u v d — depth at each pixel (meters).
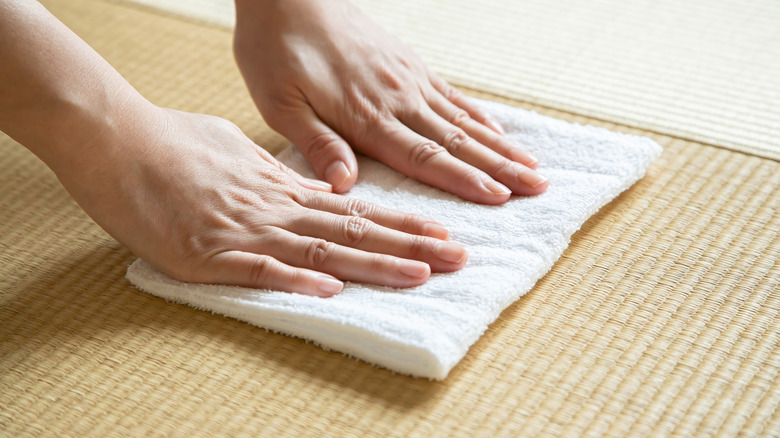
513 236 0.77
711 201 0.81
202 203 0.76
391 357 0.72
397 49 0.86
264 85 0.84
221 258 0.75
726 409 0.70
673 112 0.88
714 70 0.92
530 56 0.94
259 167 0.78
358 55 0.85
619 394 0.71
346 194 0.81
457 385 0.72
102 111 0.74
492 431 0.70
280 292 0.74
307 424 0.70
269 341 0.74
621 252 0.78
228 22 0.98
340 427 0.70
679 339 0.73
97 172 0.75
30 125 0.74
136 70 0.93
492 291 0.73
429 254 0.75
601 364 0.72
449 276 0.75
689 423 0.70
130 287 0.77
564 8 0.99
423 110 0.83
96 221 0.76
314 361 0.73
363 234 0.76
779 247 0.78
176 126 0.78
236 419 0.70
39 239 0.80
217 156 0.78
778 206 0.81
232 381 0.72
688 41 0.95
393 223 0.77
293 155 0.84
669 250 0.78
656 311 0.75
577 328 0.74
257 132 0.87
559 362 0.73
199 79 0.92
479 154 0.81
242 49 0.86
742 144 0.85
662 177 0.83
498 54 0.94
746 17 0.97
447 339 0.71
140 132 0.76
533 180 0.79
